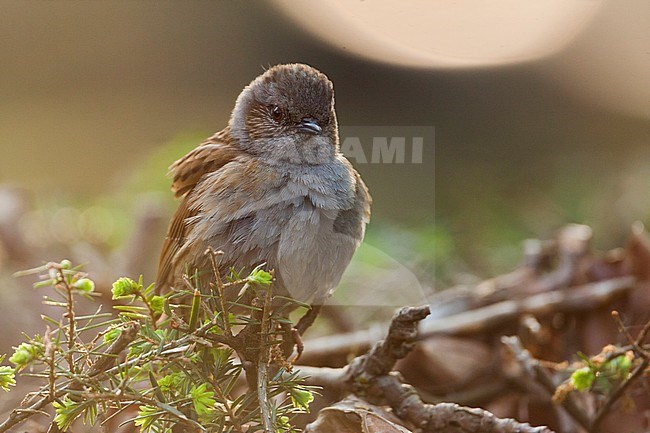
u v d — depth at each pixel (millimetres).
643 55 14844
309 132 8539
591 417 8242
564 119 15195
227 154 8758
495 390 9859
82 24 21219
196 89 18844
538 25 12859
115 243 14078
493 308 10383
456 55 12617
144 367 6156
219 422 6281
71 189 16484
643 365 7484
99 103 19547
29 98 20781
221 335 6230
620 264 10641
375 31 12898
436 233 12016
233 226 7996
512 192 14031
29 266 12688
